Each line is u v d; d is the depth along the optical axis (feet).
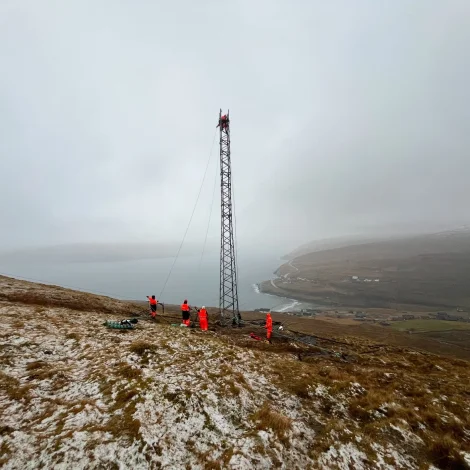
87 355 51.34
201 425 34.06
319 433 35.32
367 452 32.19
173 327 81.97
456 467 30.83
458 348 264.31
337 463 29.99
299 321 332.80
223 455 29.30
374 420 39.47
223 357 56.59
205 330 88.94
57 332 61.21
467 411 43.68
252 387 45.27
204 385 42.98
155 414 34.45
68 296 108.27
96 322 75.46
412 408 43.06
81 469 25.26
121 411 34.27
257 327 107.76
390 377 59.11
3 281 119.03
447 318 614.34
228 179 127.75
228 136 127.44
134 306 128.06
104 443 28.43
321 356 75.51
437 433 37.22
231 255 126.62
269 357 62.90
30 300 93.86
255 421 36.06
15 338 53.16
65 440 28.14
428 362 77.46
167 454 28.60
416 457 32.35
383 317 626.23
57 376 41.73
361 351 88.17
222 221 128.98
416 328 479.00
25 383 38.86
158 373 45.52
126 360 49.78
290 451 31.01
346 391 47.39
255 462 28.63
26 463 25.26
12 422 30.48
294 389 46.26
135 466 26.53
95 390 39.19
